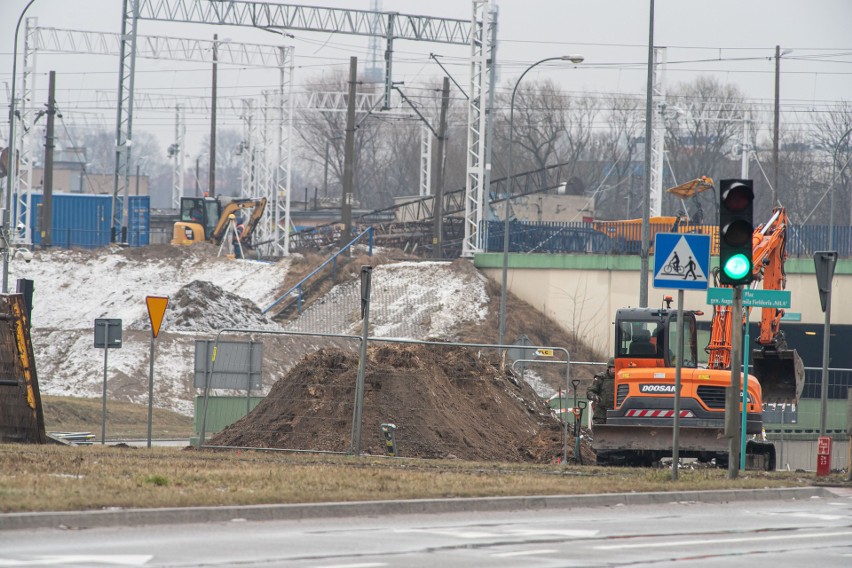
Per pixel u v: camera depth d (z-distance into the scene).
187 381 176.25
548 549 42.81
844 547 45.50
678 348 68.81
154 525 46.59
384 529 47.75
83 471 60.38
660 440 88.00
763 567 40.06
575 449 91.81
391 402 92.81
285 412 93.25
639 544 44.91
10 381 87.31
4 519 43.66
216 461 72.12
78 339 184.50
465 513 54.12
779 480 71.38
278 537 44.47
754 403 88.69
